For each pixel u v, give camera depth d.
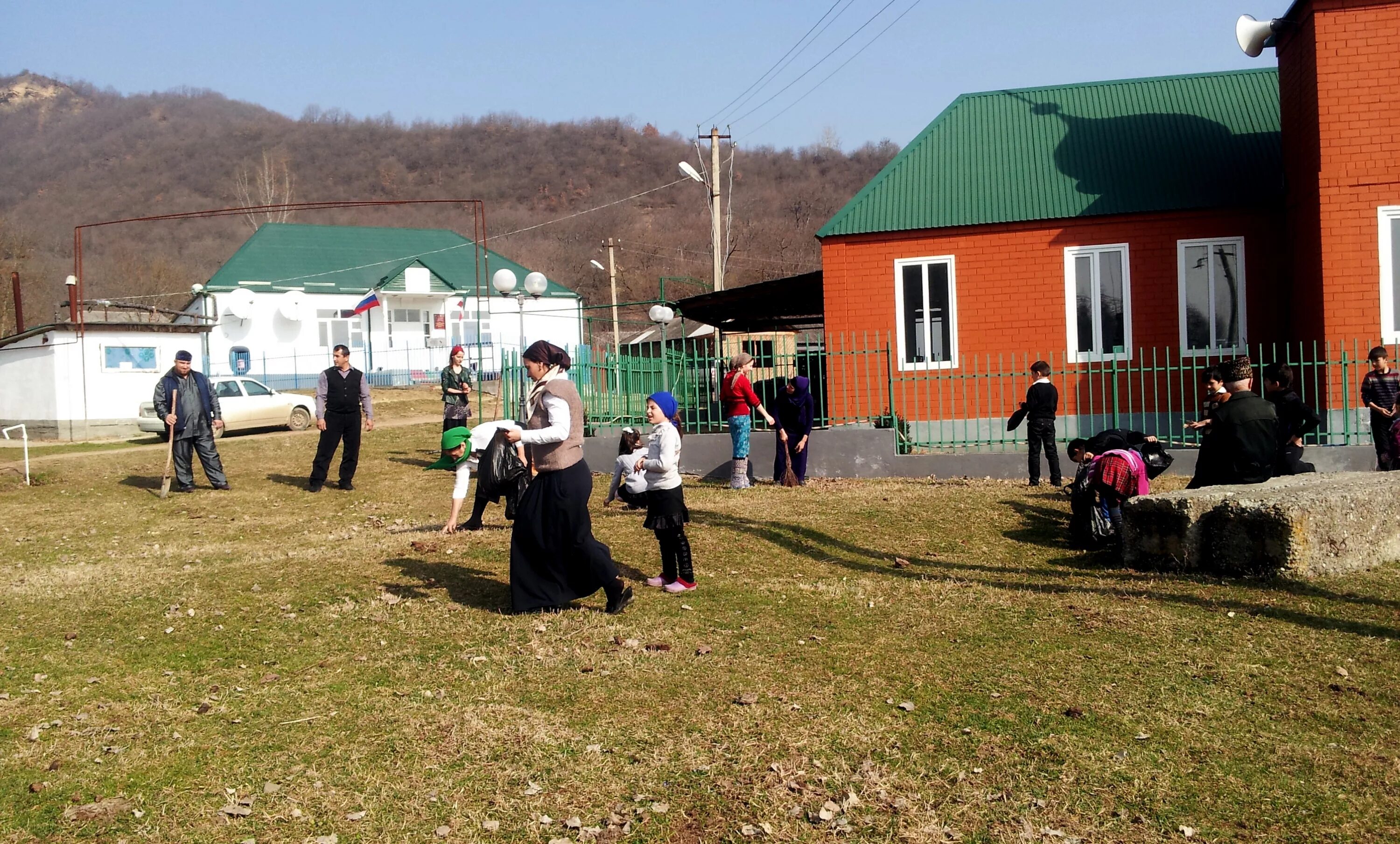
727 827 4.05
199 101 107.81
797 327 25.39
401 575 8.12
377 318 40.38
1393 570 7.69
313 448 18.59
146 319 30.62
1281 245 14.66
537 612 6.94
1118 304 15.25
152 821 4.13
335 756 4.73
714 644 6.22
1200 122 16.17
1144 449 9.72
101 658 6.26
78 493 14.12
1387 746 4.64
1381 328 12.84
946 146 16.95
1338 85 12.91
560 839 3.97
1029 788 4.30
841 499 11.28
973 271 15.73
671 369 17.81
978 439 14.24
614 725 5.01
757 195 77.19
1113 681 5.50
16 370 27.72
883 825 4.03
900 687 5.46
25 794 4.37
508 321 41.78
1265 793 4.23
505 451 9.63
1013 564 8.33
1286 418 9.82
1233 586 7.27
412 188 94.94
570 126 103.31
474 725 5.02
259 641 6.55
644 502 10.88
